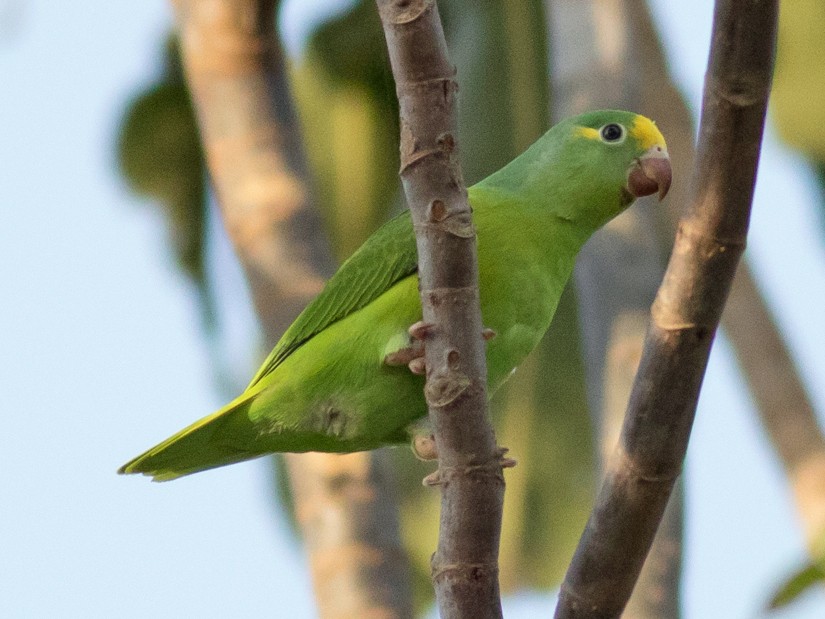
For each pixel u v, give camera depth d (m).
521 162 9.70
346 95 13.34
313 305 9.23
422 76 5.95
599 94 10.97
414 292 8.82
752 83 5.87
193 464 9.77
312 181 11.16
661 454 6.55
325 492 10.43
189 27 11.17
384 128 13.30
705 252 6.19
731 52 5.85
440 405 6.29
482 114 13.09
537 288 9.09
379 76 13.16
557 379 13.27
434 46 5.90
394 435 9.32
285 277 10.68
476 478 6.36
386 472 10.72
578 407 13.24
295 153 11.06
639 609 9.28
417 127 6.01
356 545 10.24
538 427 13.28
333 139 13.37
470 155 13.02
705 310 6.29
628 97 10.99
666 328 6.37
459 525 6.41
